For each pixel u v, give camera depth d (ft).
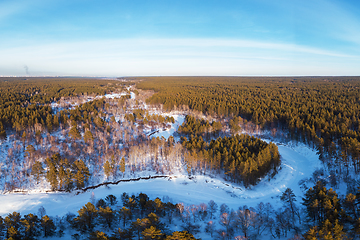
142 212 203.41
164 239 151.33
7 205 236.63
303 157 342.64
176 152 342.64
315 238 136.98
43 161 315.17
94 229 182.09
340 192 229.86
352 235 145.38
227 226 184.14
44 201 244.63
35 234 170.91
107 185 285.02
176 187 278.26
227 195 257.96
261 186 270.87
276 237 171.01
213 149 330.54
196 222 201.26
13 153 329.72
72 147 351.67
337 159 265.13
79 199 253.85
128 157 346.95
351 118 411.54
